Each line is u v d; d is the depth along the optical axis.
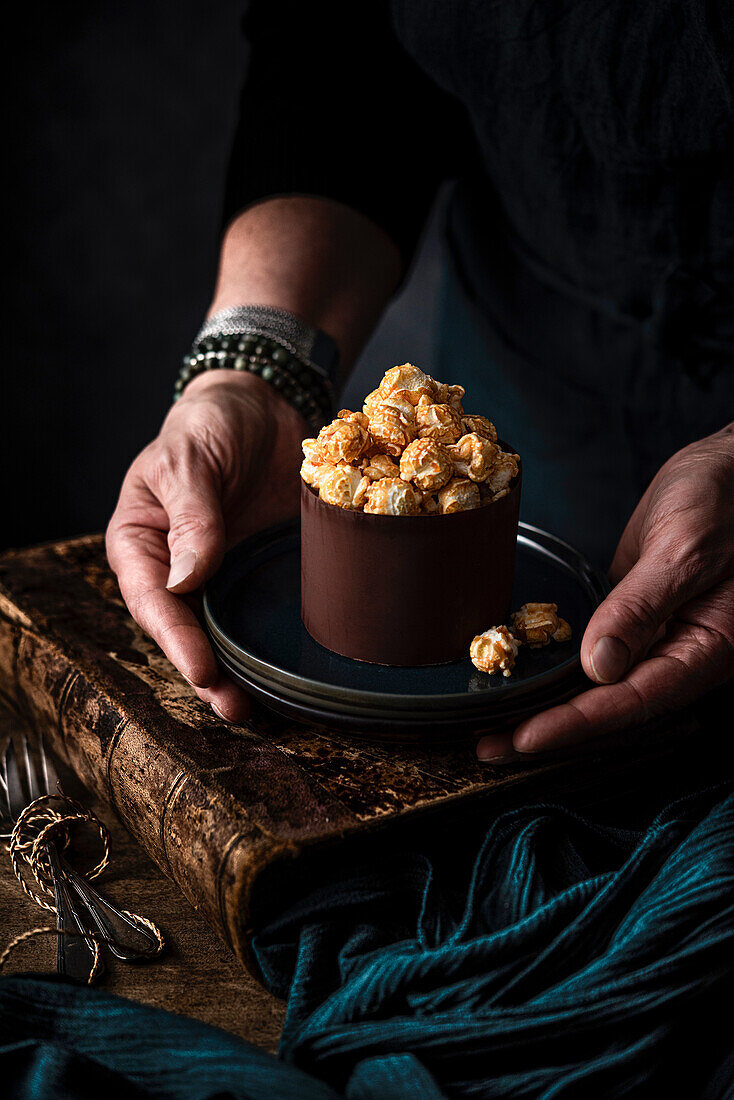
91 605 0.71
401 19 0.76
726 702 0.64
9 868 0.61
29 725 0.69
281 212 0.81
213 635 0.61
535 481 0.94
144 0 1.75
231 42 1.78
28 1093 0.48
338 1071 0.50
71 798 0.64
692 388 0.81
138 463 0.72
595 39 0.70
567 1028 0.50
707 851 0.53
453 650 0.60
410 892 0.56
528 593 0.65
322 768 0.58
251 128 0.83
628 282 0.80
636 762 0.61
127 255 1.87
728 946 0.51
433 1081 0.48
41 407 1.89
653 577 0.60
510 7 0.71
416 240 0.87
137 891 0.60
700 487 0.62
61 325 1.88
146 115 1.80
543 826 0.56
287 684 0.58
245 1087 0.48
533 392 0.90
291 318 0.77
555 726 0.57
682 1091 0.51
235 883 0.54
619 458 0.88
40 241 1.84
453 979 0.52
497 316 0.90
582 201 0.78
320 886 0.55
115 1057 0.49
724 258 0.76
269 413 0.75
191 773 0.58
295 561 0.68
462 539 0.58
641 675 0.59
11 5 1.72
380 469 0.59
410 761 0.59
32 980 0.52
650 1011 0.50
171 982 0.56
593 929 0.52
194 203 1.86
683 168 0.73
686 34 0.67
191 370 0.76
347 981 0.53
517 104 0.75
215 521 0.65
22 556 0.76
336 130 0.82
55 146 1.80
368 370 1.68
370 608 0.59
